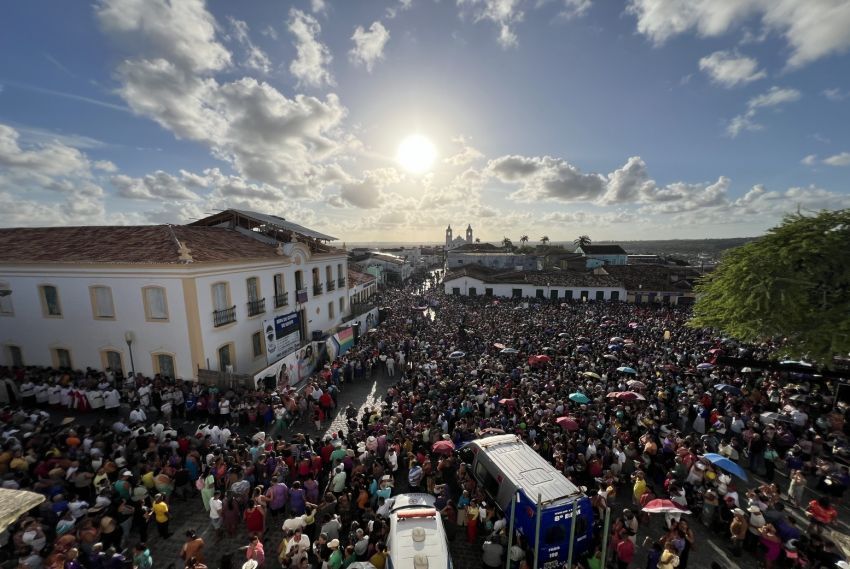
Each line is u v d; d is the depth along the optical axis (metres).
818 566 8.40
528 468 10.19
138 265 18.08
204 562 9.47
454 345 27.12
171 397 16.62
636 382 17.59
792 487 11.30
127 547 9.67
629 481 12.38
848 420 15.45
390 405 16.92
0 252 20.56
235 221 28.02
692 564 9.39
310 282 28.53
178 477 11.20
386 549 8.37
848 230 17.83
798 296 17.16
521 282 58.75
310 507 9.83
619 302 53.12
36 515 9.38
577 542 8.88
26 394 17.17
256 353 22.72
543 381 18.55
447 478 11.63
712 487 11.02
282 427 16.11
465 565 9.54
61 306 19.61
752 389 18.30
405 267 95.06
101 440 12.05
